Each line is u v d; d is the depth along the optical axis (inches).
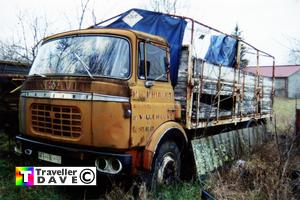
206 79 206.4
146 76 157.9
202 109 204.1
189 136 205.9
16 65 253.4
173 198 156.9
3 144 221.6
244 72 274.4
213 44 275.1
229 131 256.1
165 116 169.8
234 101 257.6
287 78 1306.6
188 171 196.1
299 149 207.2
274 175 154.8
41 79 158.1
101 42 158.9
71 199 158.1
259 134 306.0
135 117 144.6
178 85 191.0
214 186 166.1
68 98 145.6
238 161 212.1
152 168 154.4
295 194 149.9
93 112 139.8
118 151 140.6
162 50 174.2
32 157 160.9
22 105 166.4
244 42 282.7
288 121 337.1
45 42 183.2
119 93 139.9
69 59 162.2
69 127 146.3
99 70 150.7
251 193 152.9
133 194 154.0
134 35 153.0
